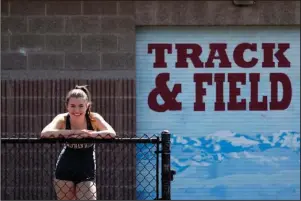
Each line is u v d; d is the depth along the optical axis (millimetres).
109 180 12148
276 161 12789
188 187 12664
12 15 12414
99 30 12461
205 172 12695
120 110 12375
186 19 12539
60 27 12438
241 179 12750
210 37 12719
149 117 12664
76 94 6797
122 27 12461
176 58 12680
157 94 12672
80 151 6777
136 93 12625
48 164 11984
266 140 12766
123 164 12188
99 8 12461
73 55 12414
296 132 12789
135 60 12508
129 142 6520
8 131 12266
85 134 6484
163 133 6516
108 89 12383
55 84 12352
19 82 12328
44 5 12445
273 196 12766
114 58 12438
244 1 12539
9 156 11992
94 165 6836
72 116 6777
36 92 12336
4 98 12289
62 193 6762
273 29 12766
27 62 12383
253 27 12750
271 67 12812
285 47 12812
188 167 12672
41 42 12414
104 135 6488
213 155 12703
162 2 12523
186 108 12695
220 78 12734
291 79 12820
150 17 12492
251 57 12758
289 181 12812
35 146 12078
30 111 12305
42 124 12312
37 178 12008
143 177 11992
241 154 12750
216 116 12734
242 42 12750
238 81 12758
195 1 12547
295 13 12656
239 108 12750
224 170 12727
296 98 12828
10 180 11992
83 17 12445
